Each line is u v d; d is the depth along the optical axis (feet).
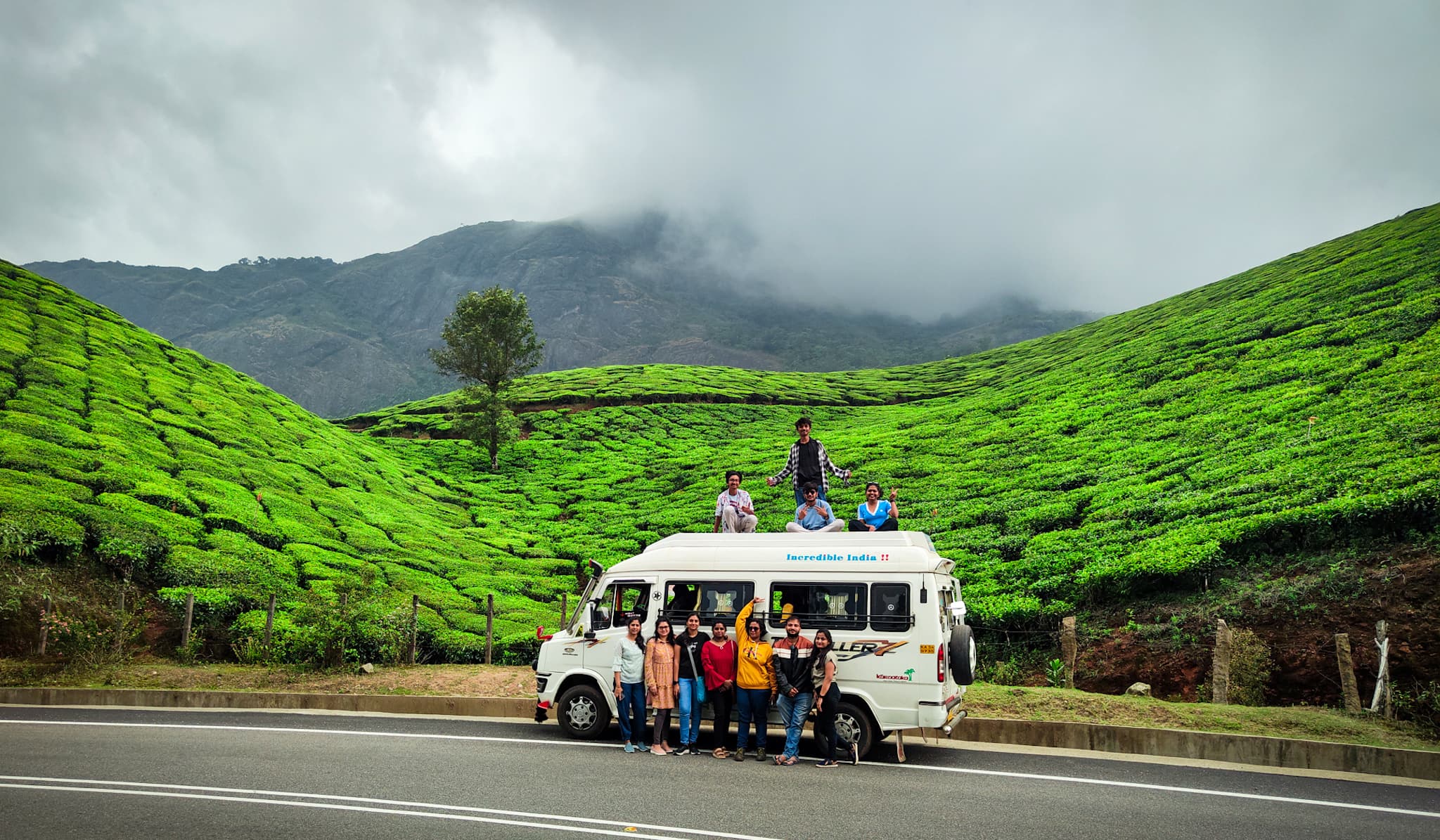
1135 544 80.48
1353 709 44.83
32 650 65.72
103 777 33.50
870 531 44.06
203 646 71.41
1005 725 44.11
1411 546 63.16
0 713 49.47
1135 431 133.28
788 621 39.88
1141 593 73.26
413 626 66.64
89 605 72.90
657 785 33.91
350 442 188.34
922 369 364.17
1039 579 81.10
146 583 80.53
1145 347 200.44
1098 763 38.78
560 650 45.39
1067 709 46.16
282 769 35.58
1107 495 101.35
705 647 40.70
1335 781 35.60
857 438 192.44
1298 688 54.80
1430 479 67.31
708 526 136.36
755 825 28.45
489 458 213.66
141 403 138.41
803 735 46.24
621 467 199.00
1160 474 104.78
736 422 253.65
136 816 28.40
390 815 29.09
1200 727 42.45
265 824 27.81
